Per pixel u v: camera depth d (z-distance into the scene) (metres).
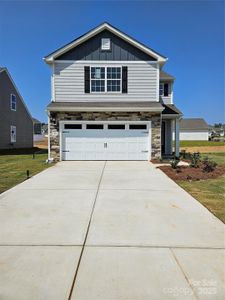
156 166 12.34
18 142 28.92
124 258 3.39
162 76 18.52
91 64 14.92
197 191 7.24
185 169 10.90
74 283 2.85
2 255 3.48
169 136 19.22
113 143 14.51
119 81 15.02
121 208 5.62
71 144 14.49
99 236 4.09
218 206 5.78
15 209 5.53
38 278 2.94
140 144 14.51
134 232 4.27
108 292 2.70
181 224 4.65
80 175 9.85
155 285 2.81
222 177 9.41
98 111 14.30
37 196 6.64
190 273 3.05
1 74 24.66
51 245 3.77
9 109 26.56
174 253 3.54
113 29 14.68
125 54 15.00
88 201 6.18
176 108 17.48
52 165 12.83
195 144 35.81
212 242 3.90
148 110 14.26
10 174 10.15
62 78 14.89
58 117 14.34
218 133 86.19
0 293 2.68
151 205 5.86
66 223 4.68
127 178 9.24
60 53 14.77
